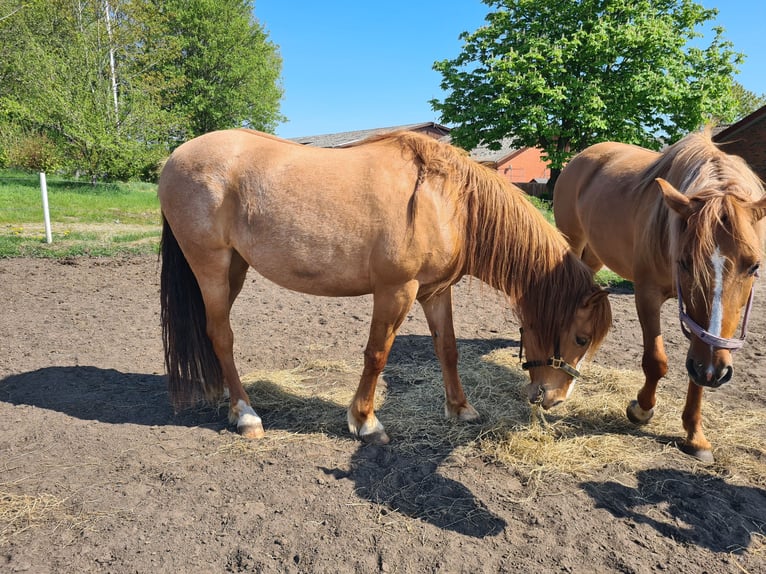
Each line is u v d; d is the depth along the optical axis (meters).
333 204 2.53
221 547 1.91
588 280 2.56
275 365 3.94
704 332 1.94
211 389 3.02
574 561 1.88
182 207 2.70
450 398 3.03
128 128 18.31
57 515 2.07
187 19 31.38
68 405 3.11
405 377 3.71
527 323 2.68
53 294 5.82
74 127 17.39
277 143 2.76
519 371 3.82
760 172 14.90
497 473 2.46
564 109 16.67
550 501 2.23
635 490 2.32
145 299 5.76
